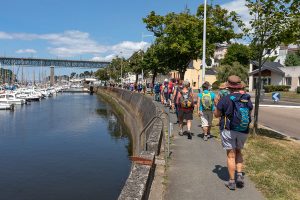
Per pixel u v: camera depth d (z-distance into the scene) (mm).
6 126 43625
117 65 114062
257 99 14797
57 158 26328
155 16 32000
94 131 39719
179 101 14703
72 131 39719
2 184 19859
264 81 71500
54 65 163875
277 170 9781
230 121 7707
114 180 20594
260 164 10320
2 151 29000
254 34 14258
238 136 7773
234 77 7727
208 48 29547
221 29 30250
